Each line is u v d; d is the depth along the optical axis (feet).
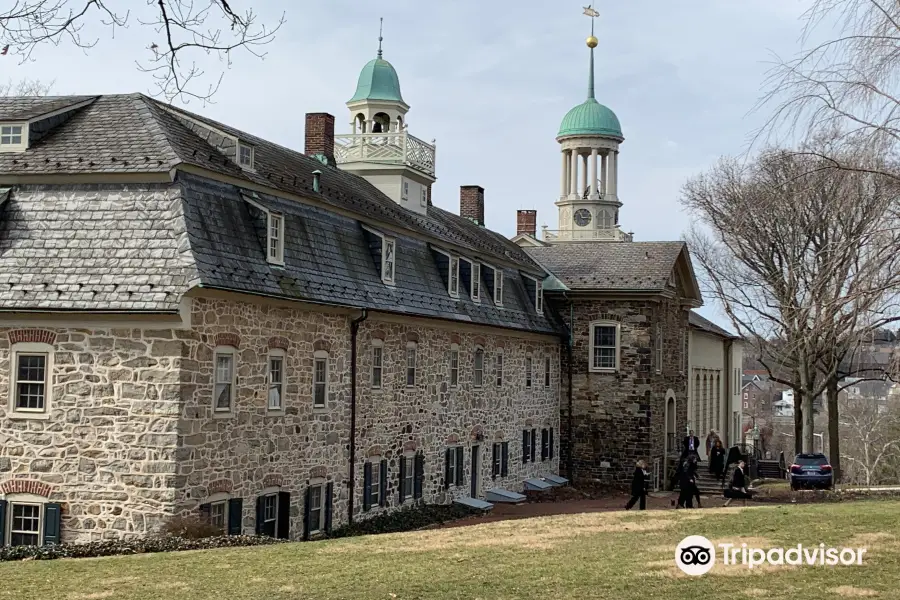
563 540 62.18
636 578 48.67
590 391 151.94
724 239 133.08
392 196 126.62
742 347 237.04
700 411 191.01
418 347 105.40
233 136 81.15
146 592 47.06
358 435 91.71
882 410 225.15
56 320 67.62
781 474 180.14
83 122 77.30
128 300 65.82
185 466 66.90
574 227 243.60
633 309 151.02
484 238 148.66
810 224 55.72
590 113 244.42
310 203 88.99
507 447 132.36
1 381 68.33
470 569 51.70
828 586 46.34
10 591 47.44
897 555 53.42
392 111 135.54
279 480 78.38
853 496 113.91
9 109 79.00
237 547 61.98
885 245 51.26
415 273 107.55
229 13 38.68
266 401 76.54
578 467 151.84
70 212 70.49
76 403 67.56
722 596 44.70
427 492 107.96
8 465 68.23
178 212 69.41
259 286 73.72
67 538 67.21
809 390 140.97
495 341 128.47
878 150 51.21
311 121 122.21
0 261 68.74
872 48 50.57
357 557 56.29
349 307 87.04
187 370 67.00
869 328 53.62
